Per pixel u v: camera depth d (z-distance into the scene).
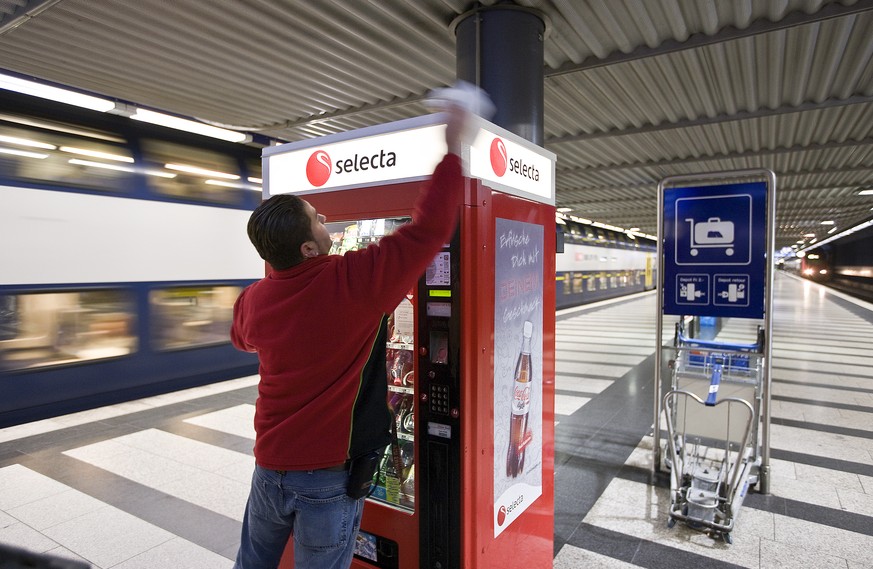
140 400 6.42
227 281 7.43
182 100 6.04
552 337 2.69
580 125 7.16
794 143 8.41
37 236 5.41
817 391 6.69
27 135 5.36
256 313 1.54
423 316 2.04
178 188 6.77
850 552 3.00
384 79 5.46
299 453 1.47
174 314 6.77
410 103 6.09
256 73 5.26
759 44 4.70
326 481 1.50
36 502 3.75
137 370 6.37
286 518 1.56
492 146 2.11
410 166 2.07
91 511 3.61
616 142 8.21
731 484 3.19
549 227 2.66
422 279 2.03
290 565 2.39
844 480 3.96
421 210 1.43
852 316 16.25
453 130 1.45
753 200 3.62
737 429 3.78
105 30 4.26
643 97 6.05
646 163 9.75
